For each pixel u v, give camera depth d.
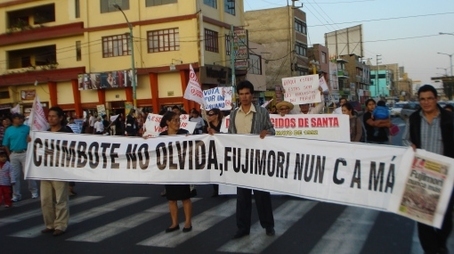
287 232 6.87
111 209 9.04
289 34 48.91
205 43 32.09
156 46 32.44
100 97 34.09
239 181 6.64
